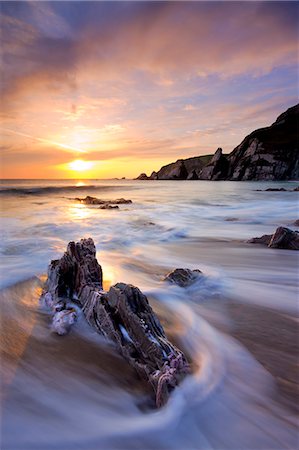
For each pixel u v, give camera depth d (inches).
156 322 140.4
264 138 3745.1
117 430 98.7
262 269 286.5
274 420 101.9
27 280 246.5
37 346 144.9
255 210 876.6
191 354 139.6
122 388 118.0
